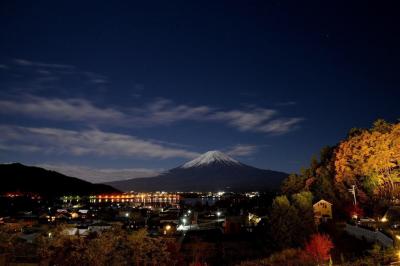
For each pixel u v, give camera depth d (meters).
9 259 27.62
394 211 49.25
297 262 37.72
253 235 60.75
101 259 24.89
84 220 92.69
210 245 54.38
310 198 49.12
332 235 46.62
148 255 26.84
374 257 33.91
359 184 59.03
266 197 121.19
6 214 106.50
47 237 27.58
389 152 53.06
